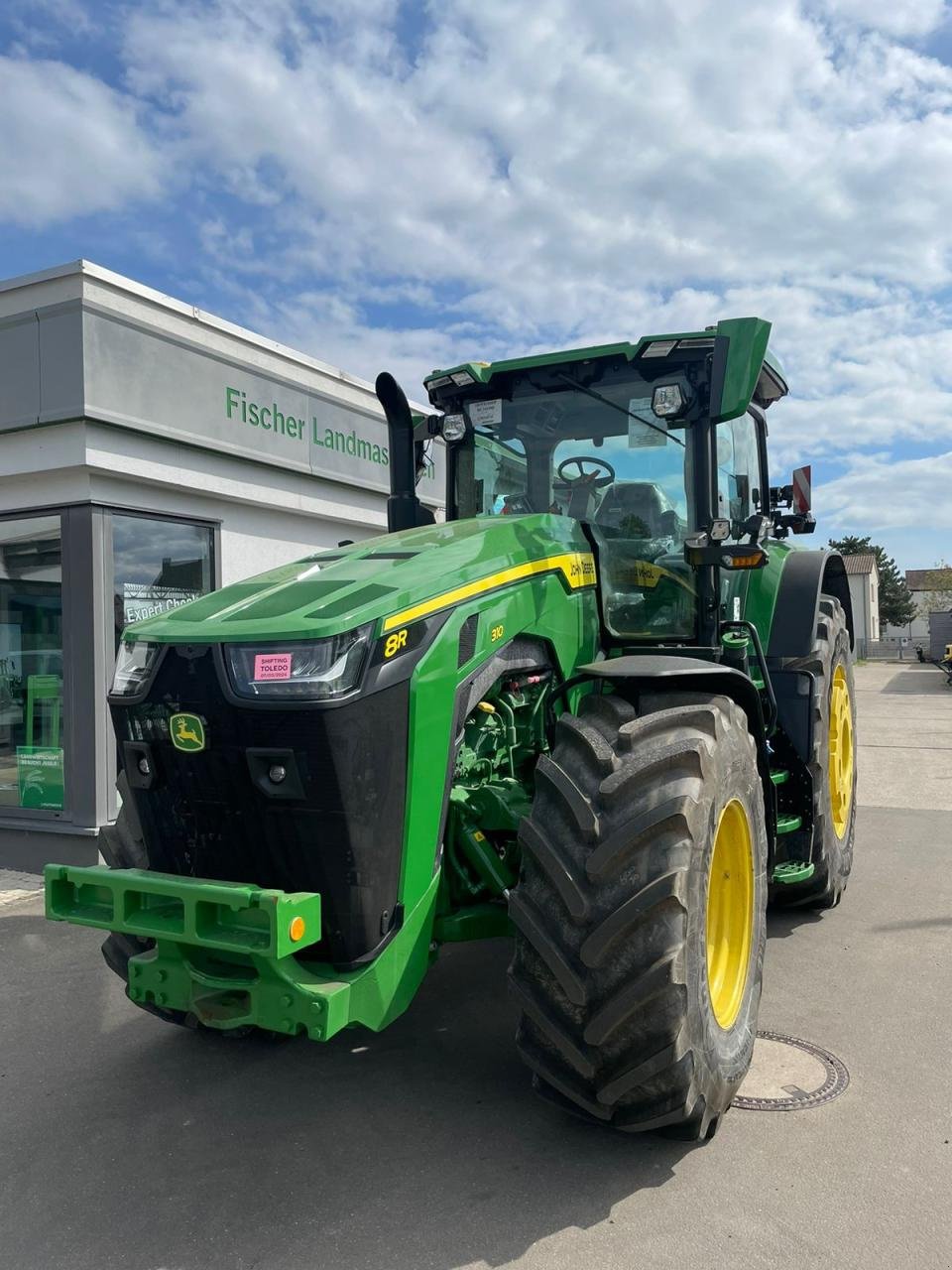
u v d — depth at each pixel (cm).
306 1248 246
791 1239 245
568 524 379
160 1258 244
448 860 307
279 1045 372
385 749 271
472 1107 318
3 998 429
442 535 349
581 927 261
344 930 269
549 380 417
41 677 645
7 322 604
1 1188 278
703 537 362
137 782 294
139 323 621
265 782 267
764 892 331
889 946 469
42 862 633
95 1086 341
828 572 572
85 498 608
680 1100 259
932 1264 235
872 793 910
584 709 306
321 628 264
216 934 258
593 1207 260
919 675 3075
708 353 376
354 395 855
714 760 279
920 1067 340
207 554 719
